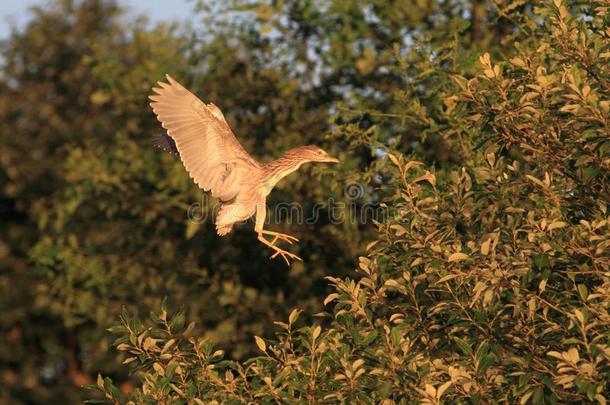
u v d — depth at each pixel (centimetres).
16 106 3266
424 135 1591
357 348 980
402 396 961
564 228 987
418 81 1759
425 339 1033
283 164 985
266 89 2230
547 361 937
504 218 1098
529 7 1894
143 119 2366
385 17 2097
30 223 3198
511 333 970
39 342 3161
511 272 942
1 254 3066
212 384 1005
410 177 1099
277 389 964
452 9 2078
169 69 2353
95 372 2809
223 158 945
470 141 1492
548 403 927
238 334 2091
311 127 2159
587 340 869
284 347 1028
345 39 2123
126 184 2289
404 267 1045
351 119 1956
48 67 3350
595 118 942
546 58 1384
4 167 3209
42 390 3042
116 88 2384
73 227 2514
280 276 2166
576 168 1045
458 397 914
